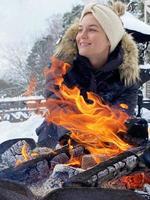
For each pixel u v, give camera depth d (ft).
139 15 49.67
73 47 7.23
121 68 7.23
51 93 7.07
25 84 60.95
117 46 7.30
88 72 7.02
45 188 4.52
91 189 3.85
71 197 3.81
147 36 16.07
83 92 6.98
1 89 59.21
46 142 6.97
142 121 5.95
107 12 7.04
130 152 5.18
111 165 4.78
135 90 7.47
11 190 3.85
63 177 4.66
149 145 5.63
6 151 5.72
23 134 20.48
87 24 6.94
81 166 5.29
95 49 6.95
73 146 5.83
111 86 7.16
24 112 28.43
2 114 28.19
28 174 4.91
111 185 4.77
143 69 17.24
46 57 63.93
